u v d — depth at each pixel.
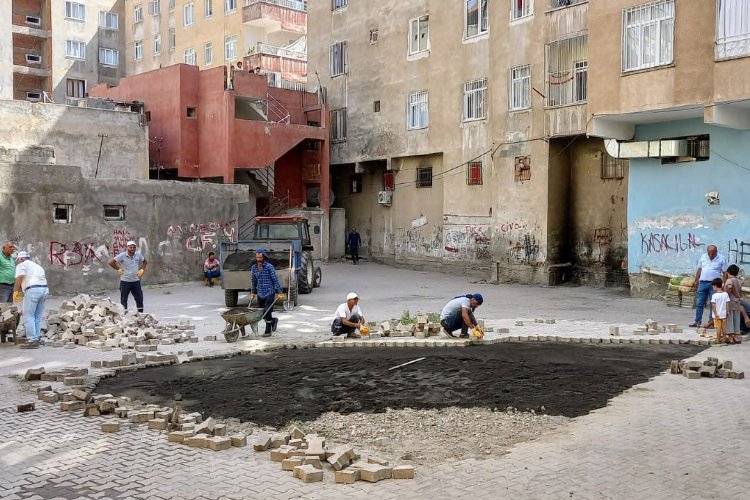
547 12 25.41
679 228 19.83
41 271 13.15
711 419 7.85
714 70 17.11
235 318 13.42
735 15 16.69
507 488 5.80
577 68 24.58
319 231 36.00
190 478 6.16
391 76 33.81
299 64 45.97
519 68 26.75
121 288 16.50
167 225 25.91
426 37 32.16
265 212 35.81
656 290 20.64
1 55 52.00
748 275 18.12
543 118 25.64
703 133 19.23
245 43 47.41
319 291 24.23
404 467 6.10
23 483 6.11
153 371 10.95
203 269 26.97
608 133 20.27
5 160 22.83
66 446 7.13
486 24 28.92
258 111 35.19
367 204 36.78
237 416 8.27
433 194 32.34
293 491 5.81
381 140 34.44
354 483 5.97
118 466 6.50
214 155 33.38
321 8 38.25
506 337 13.50
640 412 8.20
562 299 21.44
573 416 8.10
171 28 54.25
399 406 8.62
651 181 20.55
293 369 10.94
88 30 57.69
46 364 11.38
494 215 27.92
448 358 11.62
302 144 37.59
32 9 56.44
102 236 24.02
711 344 12.93
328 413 8.33
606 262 25.39
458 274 30.53
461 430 7.56
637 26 18.86
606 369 10.73
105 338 13.39
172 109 34.00
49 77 55.84
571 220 26.47
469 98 29.81
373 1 34.84
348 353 12.37
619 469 6.24
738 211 18.38
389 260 35.09
